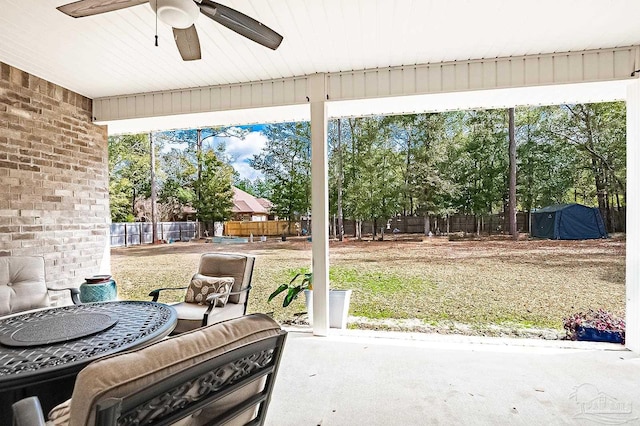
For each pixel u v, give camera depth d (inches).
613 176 248.2
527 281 227.0
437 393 98.3
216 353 36.1
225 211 379.2
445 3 98.7
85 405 28.5
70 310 94.4
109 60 131.7
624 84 130.7
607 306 196.9
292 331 154.0
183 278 280.1
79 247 162.7
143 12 100.0
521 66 133.7
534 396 95.8
